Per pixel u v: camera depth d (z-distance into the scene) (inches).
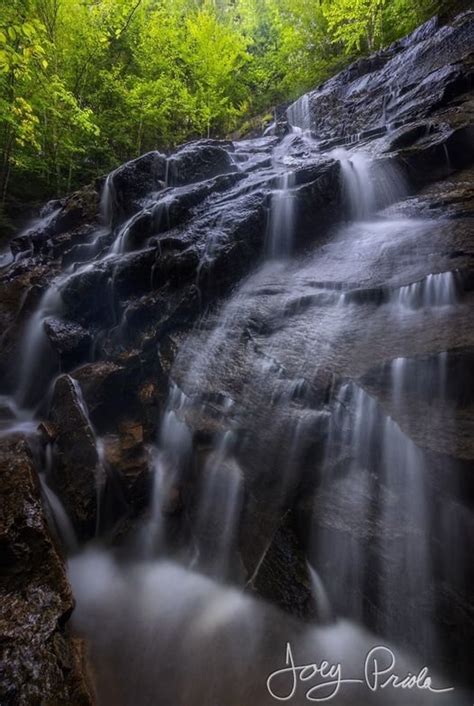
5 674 95.6
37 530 135.8
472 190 220.8
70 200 407.5
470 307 153.2
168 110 607.8
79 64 538.3
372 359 145.4
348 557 125.1
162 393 198.1
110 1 523.2
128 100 537.0
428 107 319.9
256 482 150.9
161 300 225.8
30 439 198.7
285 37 595.5
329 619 126.9
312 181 257.9
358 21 486.0
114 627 134.0
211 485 163.6
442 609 108.0
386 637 116.9
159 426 193.3
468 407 124.2
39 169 511.8
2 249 463.8
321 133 460.4
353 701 107.7
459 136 249.1
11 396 263.0
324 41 576.1
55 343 238.8
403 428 121.1
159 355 210.7
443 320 151.9
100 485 173.2
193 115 617.9
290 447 146.7
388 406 129.3
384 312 170.7
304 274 217.8
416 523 116.3
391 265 191.8
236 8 809.5
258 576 138.7
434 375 131.0
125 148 618.8
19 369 268.7
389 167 258.5
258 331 189.3
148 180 333.1
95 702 110.6
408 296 170.2
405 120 328.8
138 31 582.2
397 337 151.9
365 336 160.1
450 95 315.3
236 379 175.0
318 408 146.8
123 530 170.9
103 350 238.1
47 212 475.2
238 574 148.9
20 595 117.0
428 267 176.1
